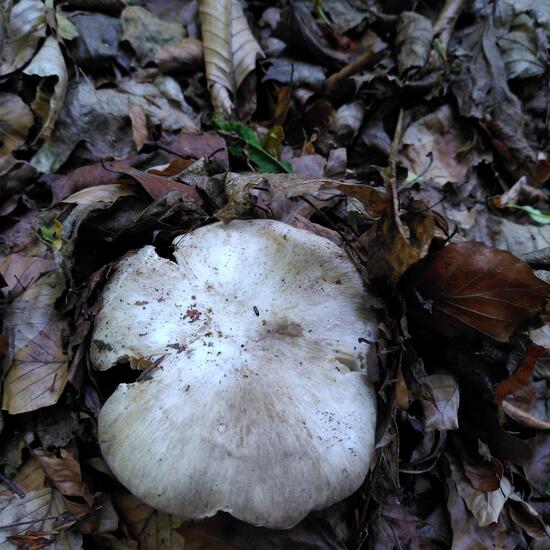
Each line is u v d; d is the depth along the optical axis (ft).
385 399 0.68
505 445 0.77
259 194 0.83
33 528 0.68
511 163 1.22
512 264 0.67
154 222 0.78
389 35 1.29
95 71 1.09
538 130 1.29
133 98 1.08
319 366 0.67
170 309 0.69
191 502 0.58
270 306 0.71
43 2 1.05
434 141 1.22
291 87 1.18
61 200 0.85
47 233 0.86
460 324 0.73
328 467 0.60
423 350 0.80
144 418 0.61
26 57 1.01
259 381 0.64
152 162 0.99
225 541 0.68
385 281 0.74
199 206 0.82
